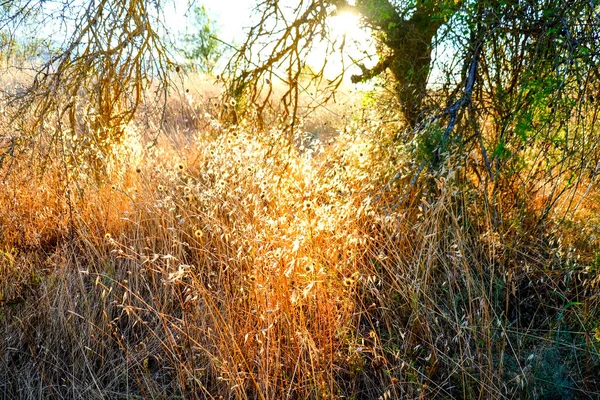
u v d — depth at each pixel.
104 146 3.95
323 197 3.79
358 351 2.61
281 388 2.46
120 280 3.35
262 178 3.72
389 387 2.50
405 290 2.85
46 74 3.28
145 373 2.76
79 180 4.04
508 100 3.61
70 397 2.70
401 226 3.34
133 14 3.32
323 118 6.38
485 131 3.86
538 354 2.66
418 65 4.30
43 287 3.28
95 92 3.57
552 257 3.05
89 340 2.87
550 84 3.09
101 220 4.02
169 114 6.46
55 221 4.11
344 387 2.59
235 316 2.87
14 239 3.92
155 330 2.98
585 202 3.49
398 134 4.21
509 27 3.44
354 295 3.04
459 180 3.64
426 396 2.46
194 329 2.86
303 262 2.87
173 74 4.19
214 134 4.38
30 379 2.75
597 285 2.88
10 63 3.55
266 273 2.77
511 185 3.65
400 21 4.07
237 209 3.42
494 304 3.04
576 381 2.55
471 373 2.57
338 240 3.28
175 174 4.14
